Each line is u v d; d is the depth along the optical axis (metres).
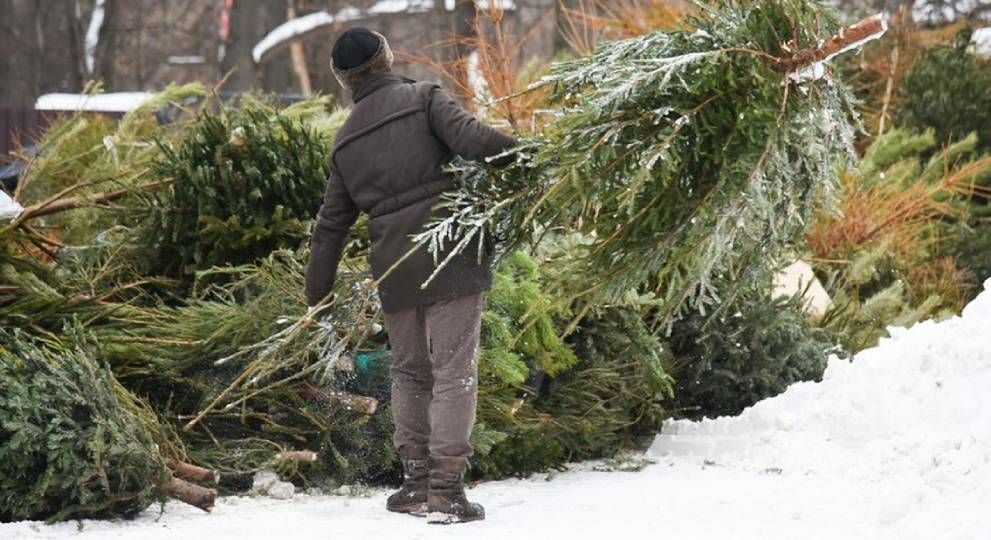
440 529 9.04
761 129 9.01
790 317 14.54
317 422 10.96
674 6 25.44
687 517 9.47
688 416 14.40
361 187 9.55
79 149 16.19
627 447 13.48
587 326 12.61
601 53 9.49
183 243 12.72
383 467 11.27
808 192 9.50
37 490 8.98
